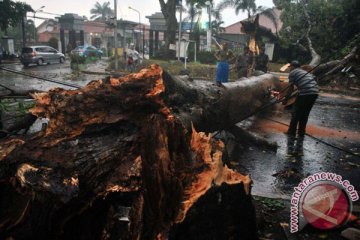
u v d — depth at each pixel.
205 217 2.29
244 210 2.64
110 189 2.20
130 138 2.52
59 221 2.13
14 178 2.24
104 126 2.68
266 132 7.09
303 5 20.19
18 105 7.76
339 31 18.97
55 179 2.10
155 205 2.27
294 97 7.07
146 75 2.82
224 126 5.39
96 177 2.23
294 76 6.54
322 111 9.75
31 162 2.23
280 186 4.28
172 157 2.59
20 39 46.81
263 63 12.80
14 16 28.95
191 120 3.88
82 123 2.67
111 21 20.55
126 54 20.59
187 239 2.21
